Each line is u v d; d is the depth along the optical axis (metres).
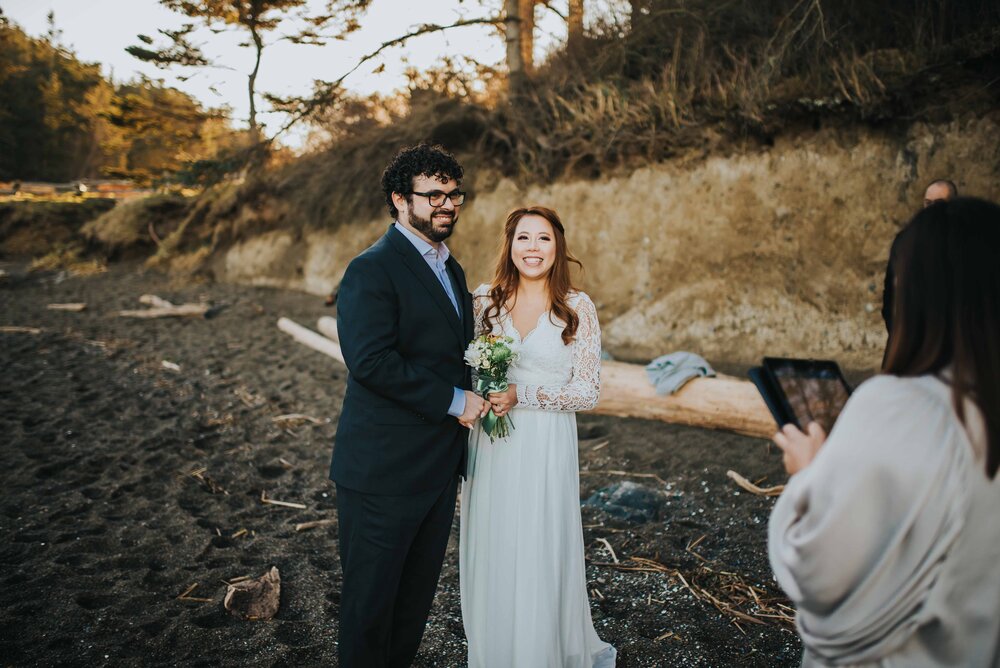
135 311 11.58
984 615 1.11
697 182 7.62
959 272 1.14
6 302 12.80
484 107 9.86
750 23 7.55
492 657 2.40
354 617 2.24
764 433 4.89
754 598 3.12
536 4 9.49
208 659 2.74
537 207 2.53
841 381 1.53
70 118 42.12
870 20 7.01
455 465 2.38
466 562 2.56
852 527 1.09
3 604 3.07
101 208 22.73
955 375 1.11
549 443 2.43
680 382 5.15
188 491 4.47
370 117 11.56
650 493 4.24
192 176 11.81
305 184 13.97
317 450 5.28
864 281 6.52
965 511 1.07
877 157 6.54
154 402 6.46
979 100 6.05
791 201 6.99
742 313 7.15
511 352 2.30
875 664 1.14
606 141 8.27
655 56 8.46
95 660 2.71
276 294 13.22
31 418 5.87
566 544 2.41
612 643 2.83
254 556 3.63
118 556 3.56
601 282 8.30
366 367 2.14
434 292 2.31
